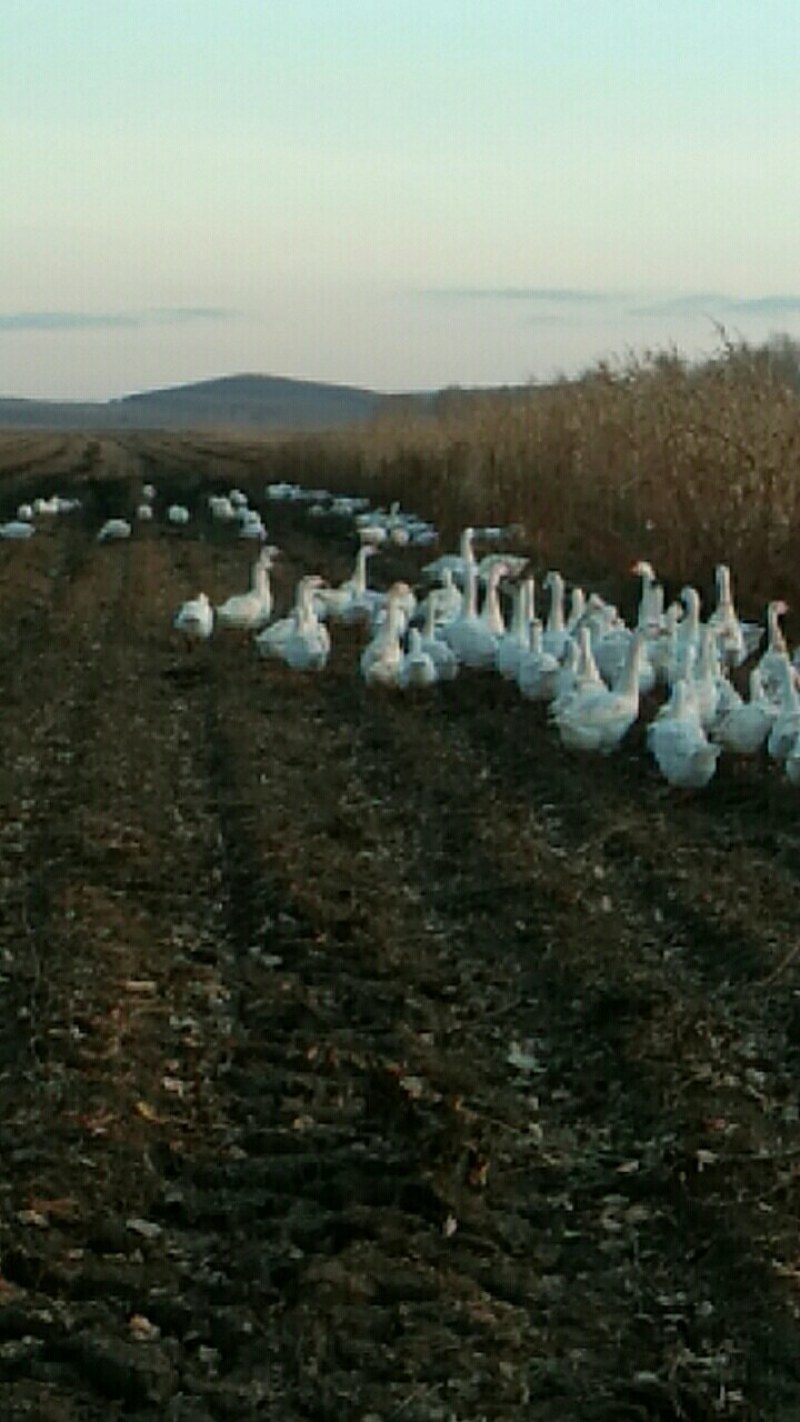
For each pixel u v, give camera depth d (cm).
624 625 2475
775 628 2130
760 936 1330
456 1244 899
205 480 7319
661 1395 776
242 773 1881
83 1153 976
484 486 4331
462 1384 780
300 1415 761
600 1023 1179
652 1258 895
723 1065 1110
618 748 1950
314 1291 843
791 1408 767
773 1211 918
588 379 3953
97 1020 1153
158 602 3275
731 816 1697
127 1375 779
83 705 2256
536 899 1435
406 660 2269
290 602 3309
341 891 1459
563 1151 1011
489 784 1844
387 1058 1123
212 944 1347
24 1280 861
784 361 3122
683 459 3006
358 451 6581
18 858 1554
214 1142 1012
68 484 7006
